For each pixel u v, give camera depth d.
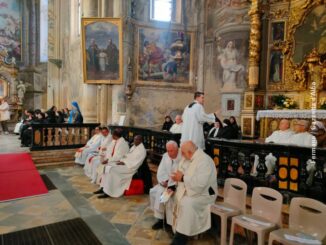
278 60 11.18
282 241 2.75
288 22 10.96
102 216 4.79
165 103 12.88
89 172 7.46
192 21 13.30
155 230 4.24
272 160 5.09
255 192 3.56
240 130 11.00
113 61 10.67
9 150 9.25
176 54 12.84
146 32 12.45
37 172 7.63
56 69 19.11
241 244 3.82
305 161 3.95
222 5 12.47
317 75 9.82
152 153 7.51
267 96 11.42
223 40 12.45
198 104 5.80
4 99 16.70
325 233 2.80
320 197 3.78
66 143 9.75
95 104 11.98
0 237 3.94
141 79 12.42
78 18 16.08
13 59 17.91
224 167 5.03
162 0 13.08
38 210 5.04
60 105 19.09
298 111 8.93
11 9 18.70
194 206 3.67
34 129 9.09
